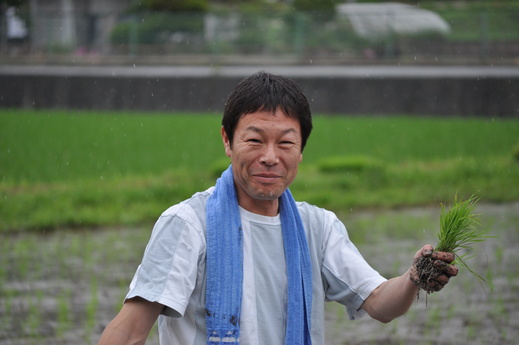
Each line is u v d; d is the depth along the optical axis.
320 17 40.91
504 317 9.73
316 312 4.12
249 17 41.28
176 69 39.66
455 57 39.94
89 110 37.44
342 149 25.25
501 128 30.05
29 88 37.69
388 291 4.02
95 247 13.68
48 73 37.88
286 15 41.09
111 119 33.62
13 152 24.53
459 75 35.19
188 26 41.53
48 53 42.06
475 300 10.41
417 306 10.20
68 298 10.65
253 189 3.93
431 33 40.25
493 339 8.95
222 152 24.69
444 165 21.19
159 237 3.95
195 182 18.36
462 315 9.82
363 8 44.75
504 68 37.97
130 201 16.84
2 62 41.44
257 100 3.91
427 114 35.12
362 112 35.69
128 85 37.25
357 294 4.16
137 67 40.47
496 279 11.37
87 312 10.02
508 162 21.19
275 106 3.91
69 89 37.56
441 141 26.64
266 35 41.28
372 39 40.66
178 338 3.96
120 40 41.72
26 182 19.09
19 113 35.91
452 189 18.05
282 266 4.05
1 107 37.88
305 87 35.97
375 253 12.97
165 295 3.78
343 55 40.53
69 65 41.19
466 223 3.87
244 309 3.93
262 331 3.94
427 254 3.73
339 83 35.81
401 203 17.11
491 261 12.31
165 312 3.84
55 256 13.03
